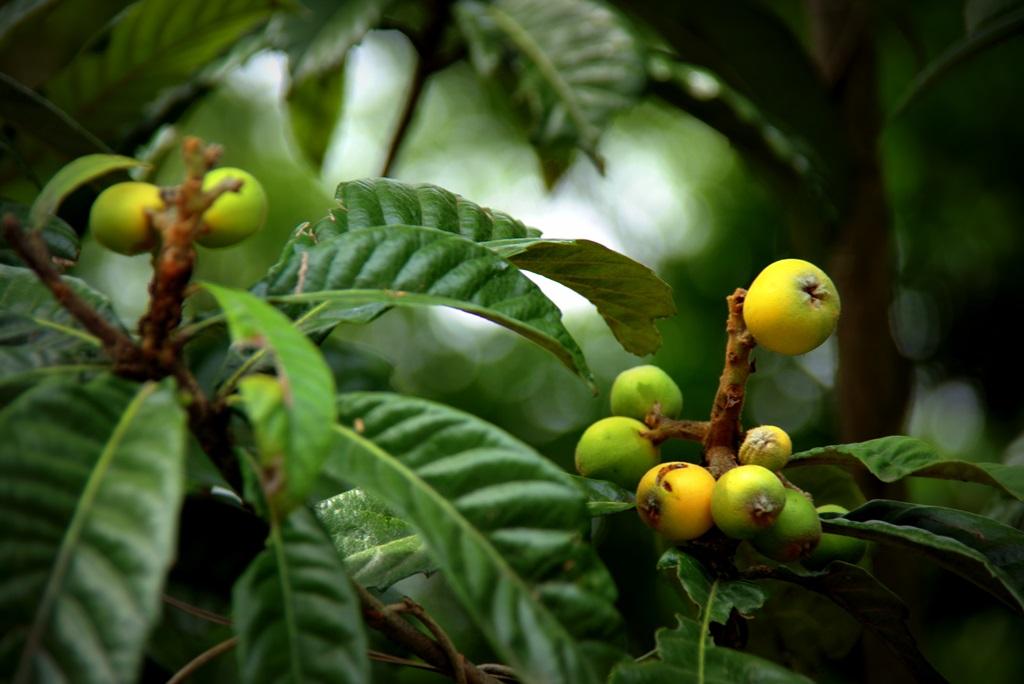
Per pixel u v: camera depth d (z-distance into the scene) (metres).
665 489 1.13
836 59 1.85
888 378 1.73
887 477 1.15
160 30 1.38
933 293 3.15
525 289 1.11
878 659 1.44
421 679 1.74
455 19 1.65
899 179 3.06
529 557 1.04
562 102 1.58
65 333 1.08
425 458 1.05
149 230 1.06
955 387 3.09
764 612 1.23
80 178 1.05
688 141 3.58
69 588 0.99
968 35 1.59
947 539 1.12
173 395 1.03
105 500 1.00
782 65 1.71
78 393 1.02
